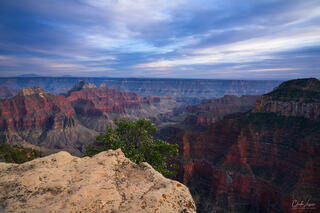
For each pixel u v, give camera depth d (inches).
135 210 228.8
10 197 238.4
